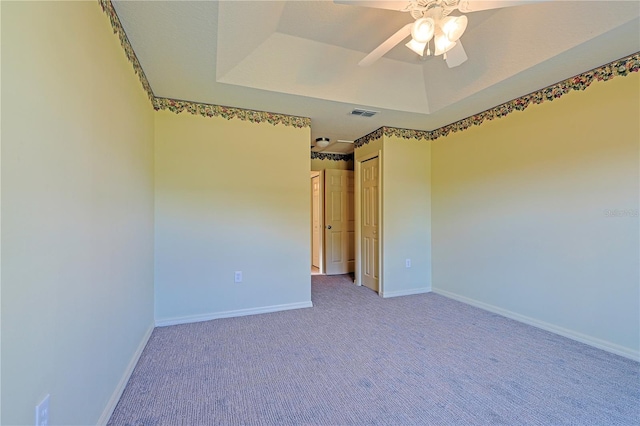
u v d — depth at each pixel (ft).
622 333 7.28
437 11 5.53
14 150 2.74
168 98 9.48
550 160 8.79
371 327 9.27
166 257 9.50
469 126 11.50
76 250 3.97
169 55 7.04
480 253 11.12
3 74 2.58
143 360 7.14
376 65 9.37
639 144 6.99
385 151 12.72
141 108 7.64
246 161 10.46
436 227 13.19
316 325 9.45
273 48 8.17
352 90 9.67
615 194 7.39
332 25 7.72
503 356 7.32
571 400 5.59
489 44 7.97
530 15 6.91
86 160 4.30
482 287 11.07
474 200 11.35
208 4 5.43
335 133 13.76
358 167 14.87
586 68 7.70
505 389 5.96
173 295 9.57
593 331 7.83
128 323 6.41
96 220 4.66
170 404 5.51
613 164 7.43
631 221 7.13
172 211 9.59
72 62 3.87
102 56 4.92
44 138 3.23
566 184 8.41
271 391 5.94
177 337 8.50
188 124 9.77
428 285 13.50
